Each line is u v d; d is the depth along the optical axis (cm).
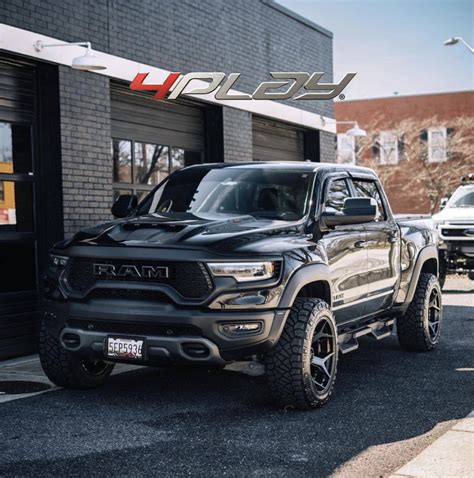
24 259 912
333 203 696
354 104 4484
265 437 527
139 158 1121
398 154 4425
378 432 539
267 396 650
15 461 477
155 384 697
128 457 485
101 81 989
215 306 557
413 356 838
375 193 795
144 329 573
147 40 1088
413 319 847
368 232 732
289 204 663
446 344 914
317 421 568
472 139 4297
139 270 572
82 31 963
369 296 734
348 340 712
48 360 651
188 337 560
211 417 580
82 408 607
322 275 615
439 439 512
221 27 1277
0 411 598
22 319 904
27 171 917
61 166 927
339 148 4512
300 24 1550
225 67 1287
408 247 822
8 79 895
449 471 447
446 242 1539
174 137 1202
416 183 4381
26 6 878
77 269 606
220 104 1257
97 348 587
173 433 538
